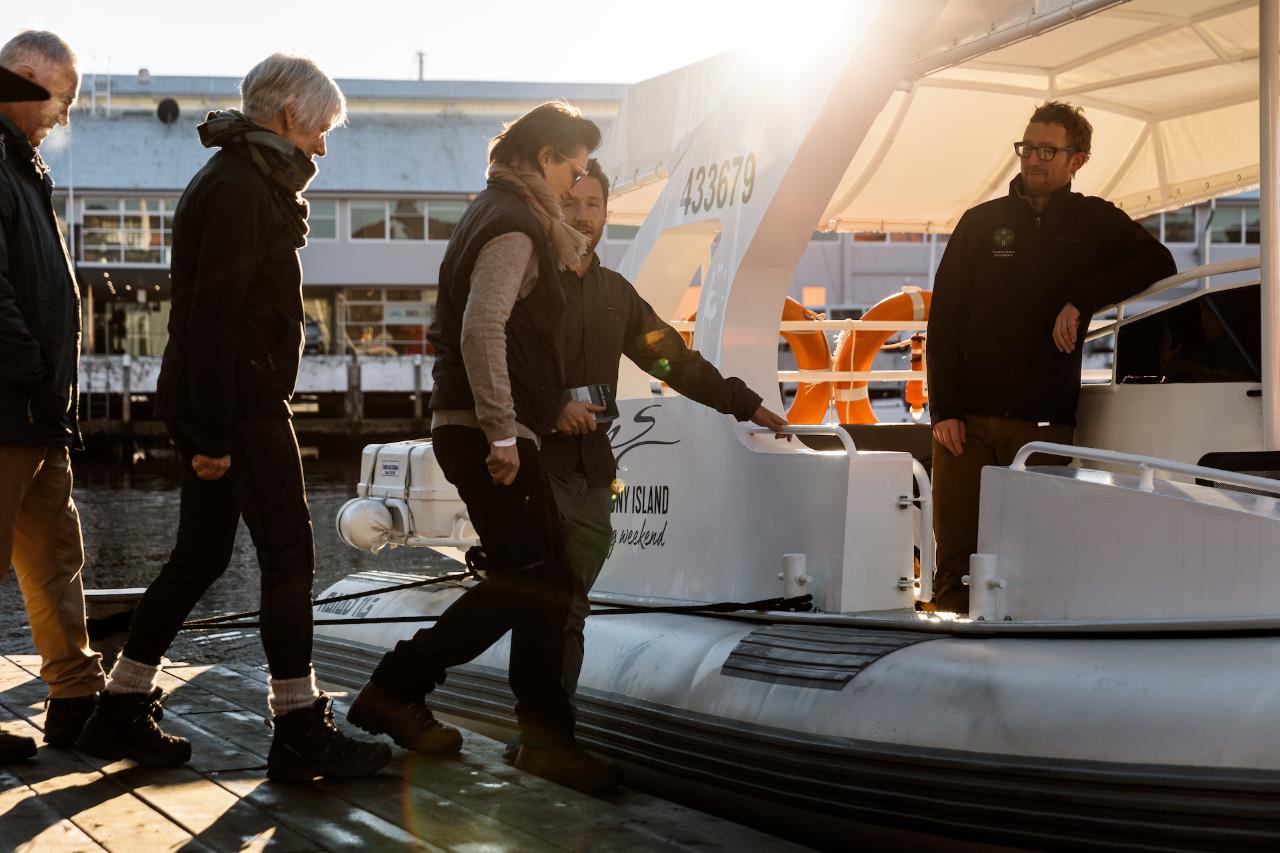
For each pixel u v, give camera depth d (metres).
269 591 3.64
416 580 6.19
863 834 3.79
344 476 30.59
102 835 3.14
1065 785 3.26
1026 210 4.59
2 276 3.58
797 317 6.64
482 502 3.73
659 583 5.07
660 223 5.56
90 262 46.62
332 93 3.71
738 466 4.74
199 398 3.49
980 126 6.77
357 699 4.01
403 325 48.12
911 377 6.65
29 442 3.64
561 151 3.75
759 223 4.75
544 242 3.70
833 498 4.35
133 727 3.74
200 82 49.31
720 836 3.28
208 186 3.54
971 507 4.65
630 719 4.50
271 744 3.90
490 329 3.54
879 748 3.64
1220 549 3.43
